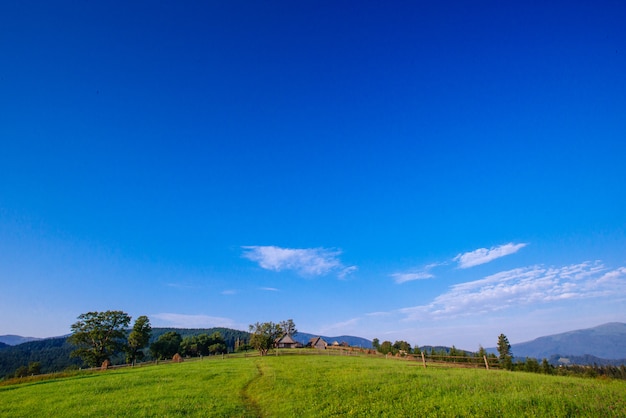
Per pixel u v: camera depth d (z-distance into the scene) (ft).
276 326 297.33
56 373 167.43
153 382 121.60
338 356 232.73
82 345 298.15
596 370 191.21
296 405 79.41
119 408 82.84
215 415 75.97
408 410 67.82
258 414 79.25
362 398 79.71
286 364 166.20
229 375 134.62
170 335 436.35
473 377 102.89
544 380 96.12
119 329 311.27
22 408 89.40
